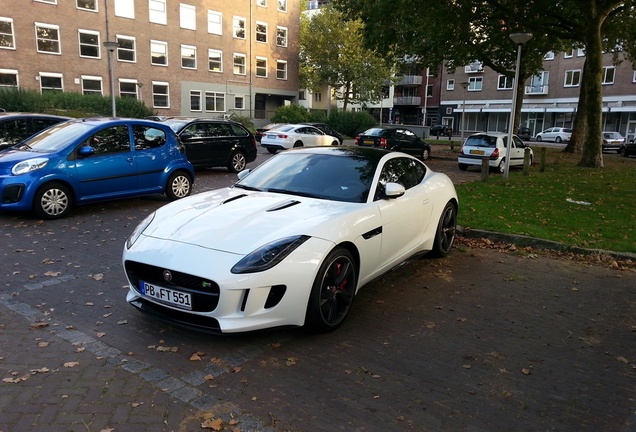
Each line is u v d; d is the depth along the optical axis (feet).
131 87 115.85
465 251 21.67
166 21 119.75
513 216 27.99
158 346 11.96
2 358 11.22
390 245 15.46
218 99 134.10
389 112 221.05
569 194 36.42
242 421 9.05
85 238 22.09
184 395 9.88
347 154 17.26
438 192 19.08
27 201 24.56
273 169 17.15
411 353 11.95
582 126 80.23
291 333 12.91
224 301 11.17
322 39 151.02
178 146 32.01
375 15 71.56
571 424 9.27
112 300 14.87
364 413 9.41
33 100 80.64
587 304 15.56
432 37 65.21
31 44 98.73
